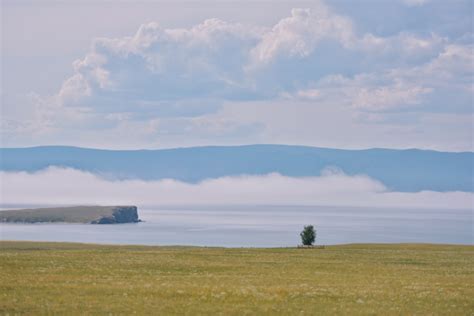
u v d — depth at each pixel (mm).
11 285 68125
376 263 117312
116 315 54375
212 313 56375
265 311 57906
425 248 175875
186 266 99188
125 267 94375
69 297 61594
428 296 68812
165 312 56125
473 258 135250
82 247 181875
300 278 85812
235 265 103812
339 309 59906
